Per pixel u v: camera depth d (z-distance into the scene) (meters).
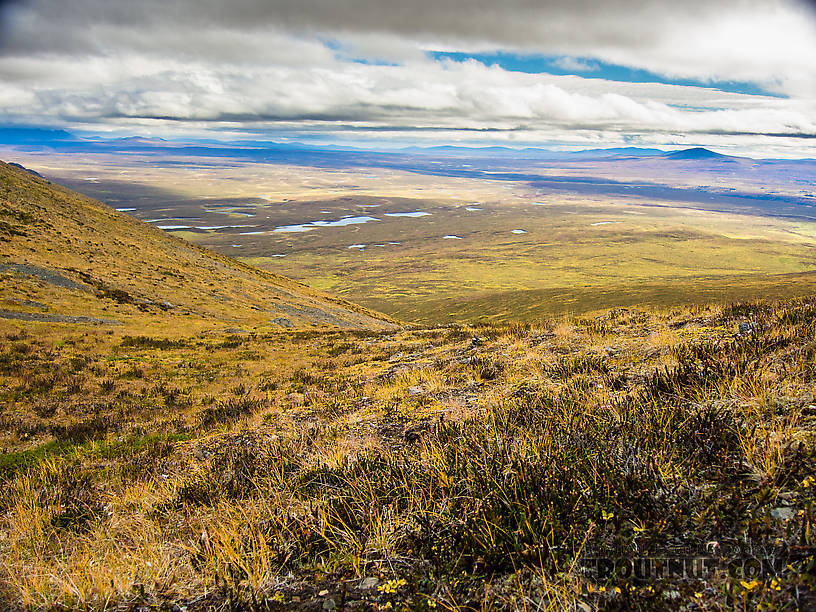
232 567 3.34
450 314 199.12
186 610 3.09
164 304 46.84
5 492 7.26
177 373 21.38
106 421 13.21
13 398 16.53
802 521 2.54
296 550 3.57
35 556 4.66
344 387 12.67
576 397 5.97
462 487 3.86
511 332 15.80
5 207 59.34
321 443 6.69
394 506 3.84
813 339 6.21
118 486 7.16
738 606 2.21
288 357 25.00
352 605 2.84
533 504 3.21
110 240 64.69
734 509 2.85
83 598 3.26
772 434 3.55
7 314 33.62
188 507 5.33
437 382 9.71
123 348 27.58
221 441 9.05
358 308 82.06
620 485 3.22
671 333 10.52
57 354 24.39
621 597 2.40
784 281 182.62
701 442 3.71
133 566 3.65
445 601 2.69
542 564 2.73
